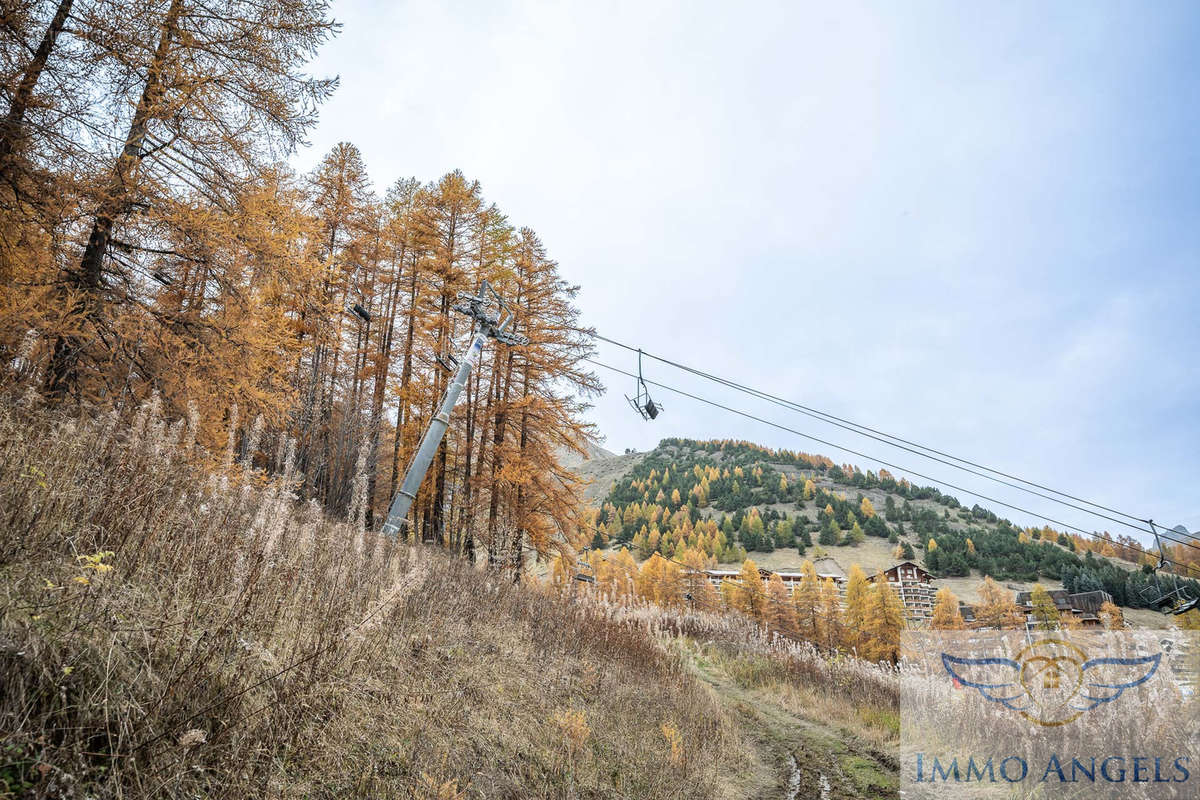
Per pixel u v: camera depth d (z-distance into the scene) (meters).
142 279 9.03
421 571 5.35
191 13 8.37
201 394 8.47
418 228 21.39
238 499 6.54
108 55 7.48
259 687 3.81
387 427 21.84
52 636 3.04
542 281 21.31
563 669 8.65
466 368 14.05
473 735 5.49
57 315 7.06
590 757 6.45
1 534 3.49
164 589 4.08
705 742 8.74
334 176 21.83
